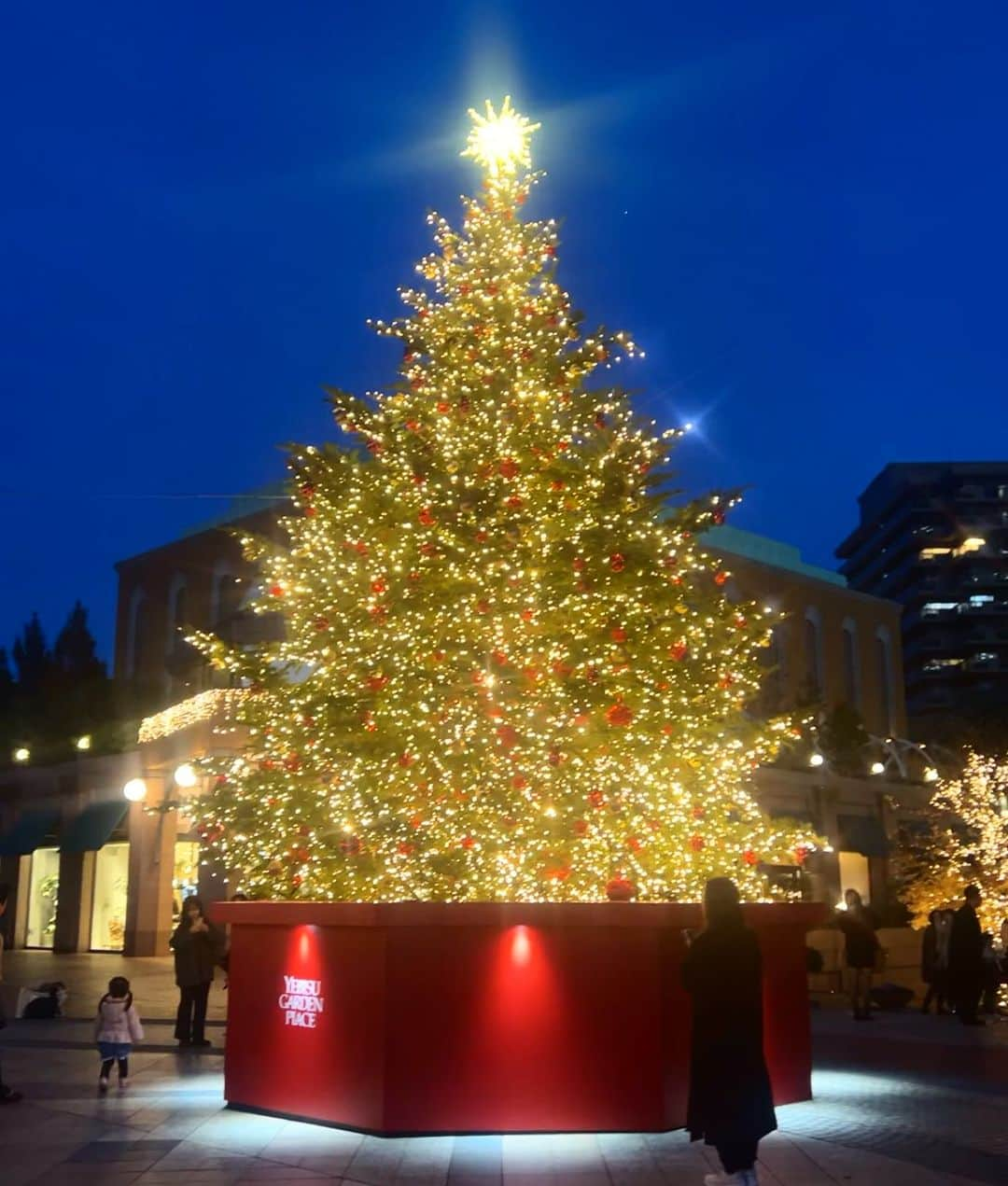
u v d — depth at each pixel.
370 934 9.86
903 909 35.72
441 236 16.47
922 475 113.31
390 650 13.39
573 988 9.78
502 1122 9.57
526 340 15.35
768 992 11.00
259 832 13.36
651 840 13.21
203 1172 8.47
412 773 12.81
